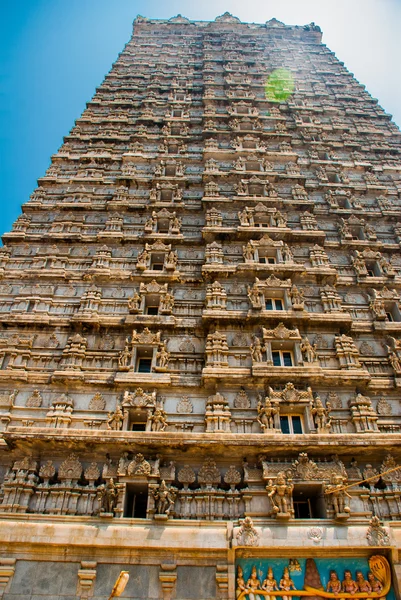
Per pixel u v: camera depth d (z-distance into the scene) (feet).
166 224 98.63
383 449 60.18
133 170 112.98
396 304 85.05
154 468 58.34
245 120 130.62
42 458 60.54
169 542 51.88
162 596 49.26
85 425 65.26
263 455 59.98
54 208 102.27
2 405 66.85
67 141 124.16
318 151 126.52
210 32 190.08
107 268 87.20
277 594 49.88
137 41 183.32
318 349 74.64
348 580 51.01
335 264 92.68
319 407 65.31
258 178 109.40
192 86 150.10
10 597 48.60
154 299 82.53
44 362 73.10
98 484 58.54
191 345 75.25
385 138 137.39
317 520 54.39
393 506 57.00
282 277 85.35
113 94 146.72
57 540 51.70
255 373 68.03
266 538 52.29
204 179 108.58
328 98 153.07
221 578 50.24
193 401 68.33
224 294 80.84
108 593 49.34
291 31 193.88
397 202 113.09
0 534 51.67
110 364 72.74
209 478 58.80
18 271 86.94
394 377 73.26
